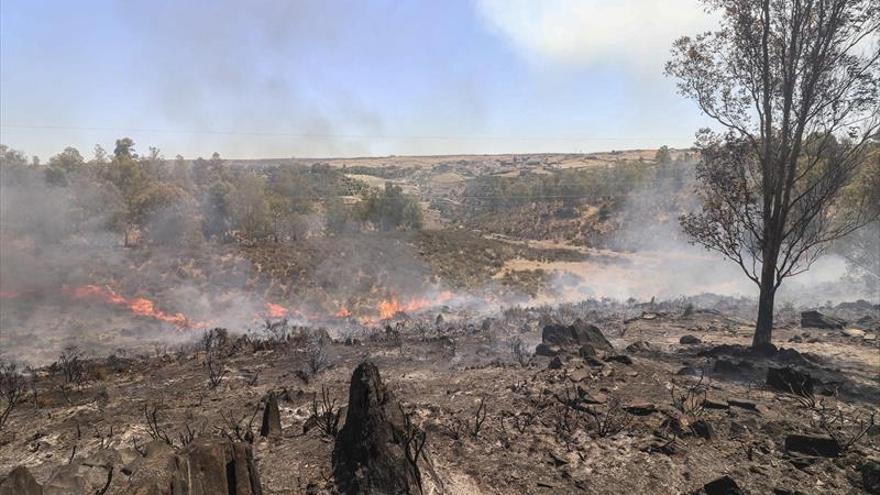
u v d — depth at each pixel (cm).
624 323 1930
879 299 2825
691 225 1571
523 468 721
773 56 1405
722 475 711
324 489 636
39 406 1062
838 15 1301
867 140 1391
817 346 1491
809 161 1486
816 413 925
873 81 1302
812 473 714
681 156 9312
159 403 1036
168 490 541
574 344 1404
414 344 1630
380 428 657
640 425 848
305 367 1334
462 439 807
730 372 1166
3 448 820
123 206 4750
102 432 865
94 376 1333
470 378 1162
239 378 1245
